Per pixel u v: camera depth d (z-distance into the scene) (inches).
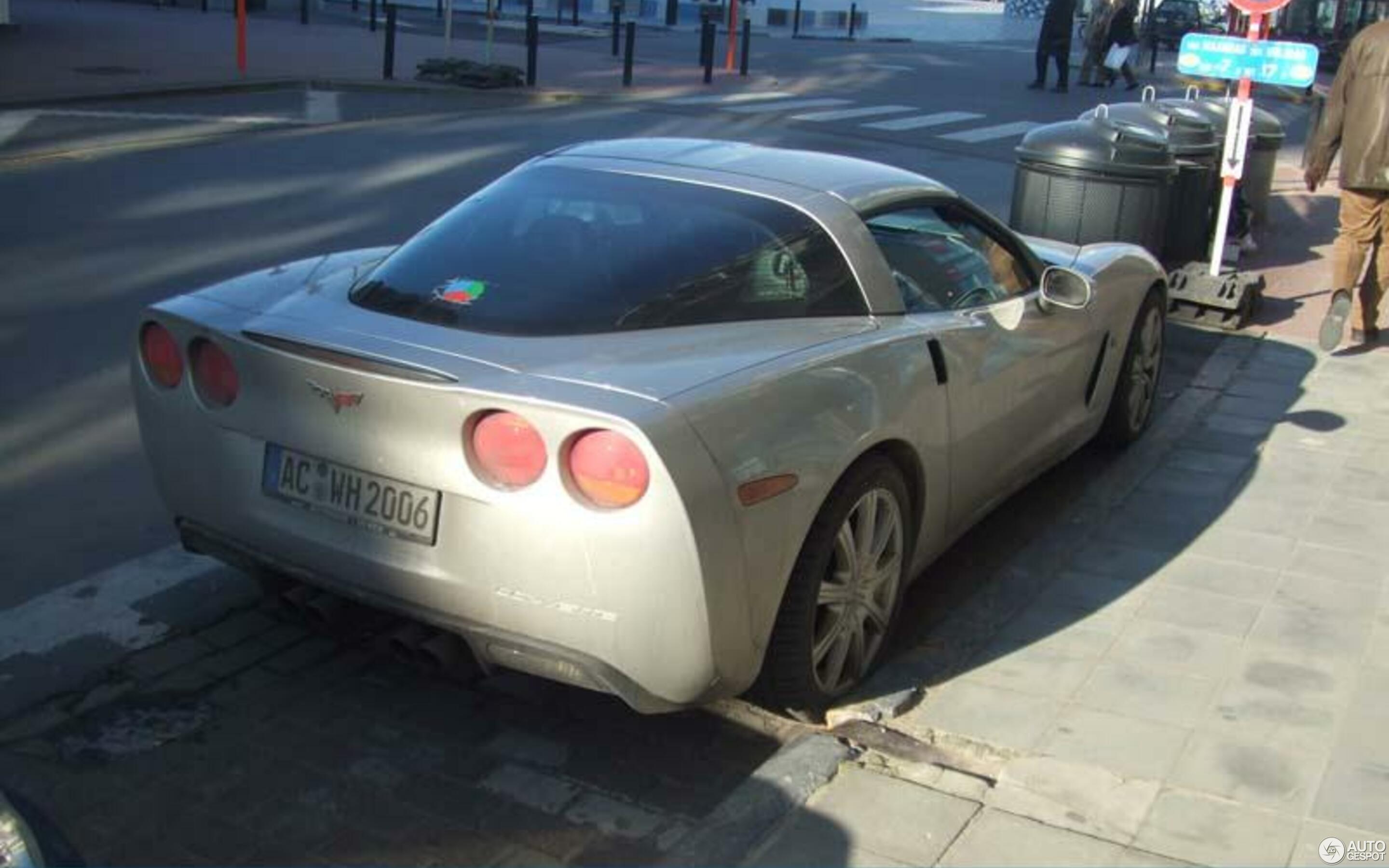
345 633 163.0
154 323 151.6
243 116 581.0
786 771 138.2
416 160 501.7
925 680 162.7
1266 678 161.9
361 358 133.7
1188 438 253.4
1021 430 192.4
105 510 203.9
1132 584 190.1
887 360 153.8
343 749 145.9
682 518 123.1
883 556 158.9
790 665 144.1
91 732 146.6
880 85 909.8
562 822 134.8
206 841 129.6
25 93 585.3
